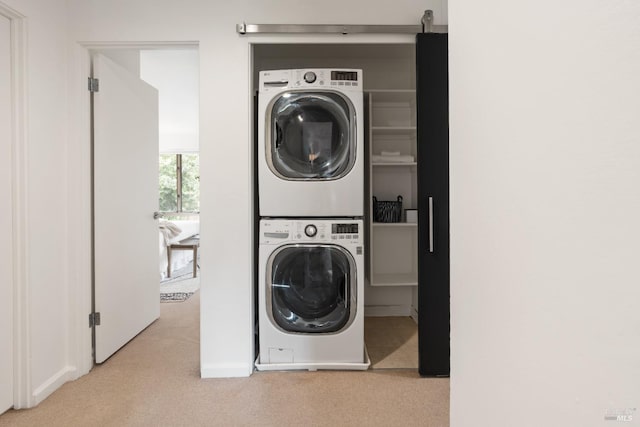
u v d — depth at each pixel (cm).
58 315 210
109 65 246
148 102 307
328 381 214
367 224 339
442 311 221
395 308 348
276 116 230
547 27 48
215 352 222
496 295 63
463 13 75
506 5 59
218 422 173
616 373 38
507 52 59
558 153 46
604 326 39
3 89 179
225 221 222
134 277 284
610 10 38
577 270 43
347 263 228
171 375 223
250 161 225
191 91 497
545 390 49
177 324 318
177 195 766
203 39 220
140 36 219
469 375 73
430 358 219
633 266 35
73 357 219
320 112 231
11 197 184
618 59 37
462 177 76
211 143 221
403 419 175
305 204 229
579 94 42
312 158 232
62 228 215
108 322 246
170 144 750
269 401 192
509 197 58
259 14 221
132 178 280
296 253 229
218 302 222
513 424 57
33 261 191
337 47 300
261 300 228
